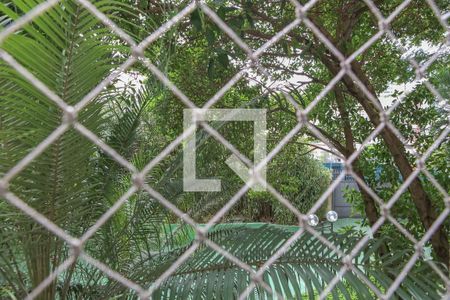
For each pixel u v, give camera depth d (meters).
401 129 2.72
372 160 2.92
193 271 1.47
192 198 2.25
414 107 2.78
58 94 0.99
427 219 2.31
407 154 2.71
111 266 1.87
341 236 1.54
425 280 1.35
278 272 1.36
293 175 5.92
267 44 0.60
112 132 1.95
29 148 1.12
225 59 1.92
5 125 1.10
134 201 2.12
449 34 0.84
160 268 1.56
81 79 1.00
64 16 0.85
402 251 1.45
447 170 2.47
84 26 0.91
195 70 2.71
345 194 3.14
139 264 2.00
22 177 1.14
